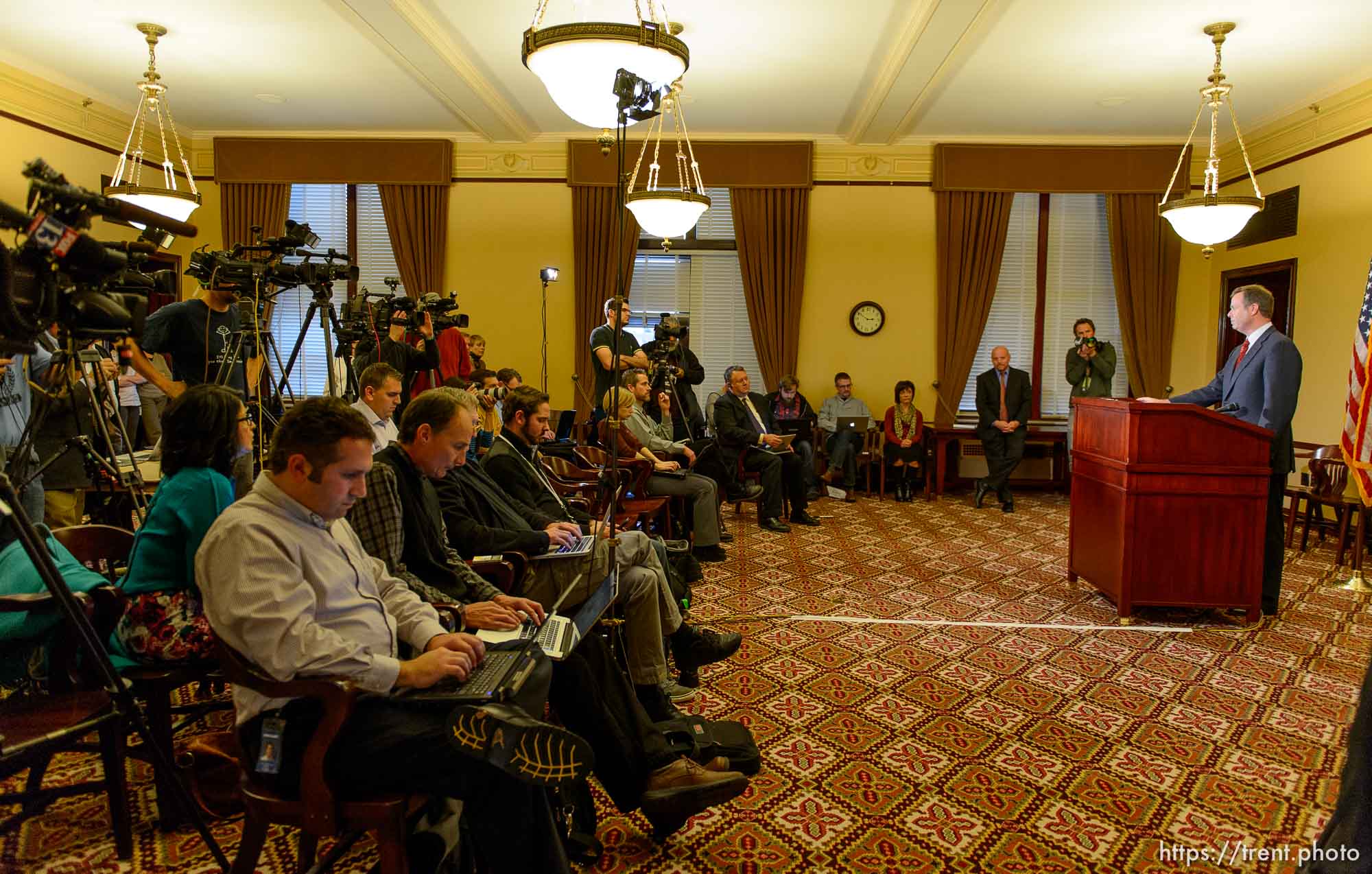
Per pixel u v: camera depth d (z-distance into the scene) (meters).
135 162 6.61
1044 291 8.38
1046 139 8.07
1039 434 7.86
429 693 1.62
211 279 3.57
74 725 1.66
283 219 8.27
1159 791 2.41
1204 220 5.52
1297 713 2.96
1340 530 5.15
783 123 7.80
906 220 8.34
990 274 8.21
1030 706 3.00
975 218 8.16
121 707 1.70
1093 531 4.27
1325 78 6.28
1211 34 5.43
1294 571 5.08
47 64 6.32
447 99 6.89
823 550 5.54
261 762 1.55
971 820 2.26
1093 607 4.22
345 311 4.61
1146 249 8.09
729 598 4.36
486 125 7.70
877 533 6.15
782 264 8.27
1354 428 4.05
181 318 3.68
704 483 5.16
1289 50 5.73
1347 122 6.34
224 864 1.80
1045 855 2.10
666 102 6.39
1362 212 6.19
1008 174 8.12
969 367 8.30
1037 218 8.35
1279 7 5.04
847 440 7.69
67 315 1.64
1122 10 5.10
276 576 1.54
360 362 4.80
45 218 1.49
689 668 3.10
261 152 8.20
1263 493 3.84
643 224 5.55
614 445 2.20
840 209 8.36
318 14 5.30
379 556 2.12
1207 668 3.39
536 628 2.06
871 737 2.75
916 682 3.22
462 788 1.55
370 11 5.14
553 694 2.05
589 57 2.73
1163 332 8.11
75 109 6.82
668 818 2.10
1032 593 4.47
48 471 3.25
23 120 6.31
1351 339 6.30
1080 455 4.45
